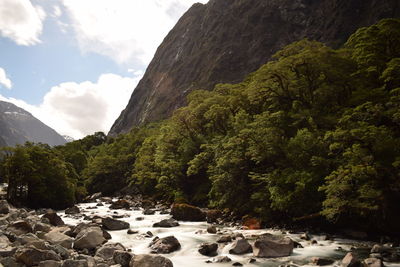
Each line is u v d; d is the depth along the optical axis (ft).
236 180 128.26
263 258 65.00
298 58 124.67
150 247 76.02
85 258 57.88
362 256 66.28
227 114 173.99
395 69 90.74
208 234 94.68
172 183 199.21
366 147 75.66
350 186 77.30
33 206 194.39
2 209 122.93
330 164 93.15
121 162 329.93
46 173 199.31
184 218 131.54
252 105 164.04
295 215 103.14
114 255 60.13
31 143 223.51
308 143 98.78
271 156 110.42
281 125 118.62
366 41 118.62
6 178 190.90
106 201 238.48
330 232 94.38
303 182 92.58
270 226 107.45
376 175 74.74
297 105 124.06
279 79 133.49
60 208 201.46
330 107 124.98
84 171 342.03
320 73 126.52
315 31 552.82
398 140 74.43
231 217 125.39
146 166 247.91
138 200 233.14
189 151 190.39
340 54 143.43
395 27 113.29
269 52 621.72
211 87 640.99
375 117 80.48
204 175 186.50
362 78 120.88
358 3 507.71
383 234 82.99
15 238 69.26
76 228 87.35
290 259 64.23
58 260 56.70
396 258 61.16
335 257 65.72
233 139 124.57
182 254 70.59
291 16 629.92
